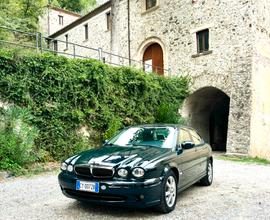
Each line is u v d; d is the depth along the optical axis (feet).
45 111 33.06
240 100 48.47
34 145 31.63
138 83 45.03
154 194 14.96
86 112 37.09
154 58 66.39
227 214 16.14
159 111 48.39
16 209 16.98
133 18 70.54
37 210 16.75
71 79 35.70
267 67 52.65
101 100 39.37
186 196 20.17
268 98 52.80
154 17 65.21
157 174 15.26
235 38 50.39
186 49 58.08
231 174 29.55
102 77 39.04
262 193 21.21
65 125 34.81
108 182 14.78
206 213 16.28
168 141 18.74
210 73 53.62
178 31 59.82
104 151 17.48
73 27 96.02
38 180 25.31
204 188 22.82
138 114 45.16
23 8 88.28
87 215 15.76
